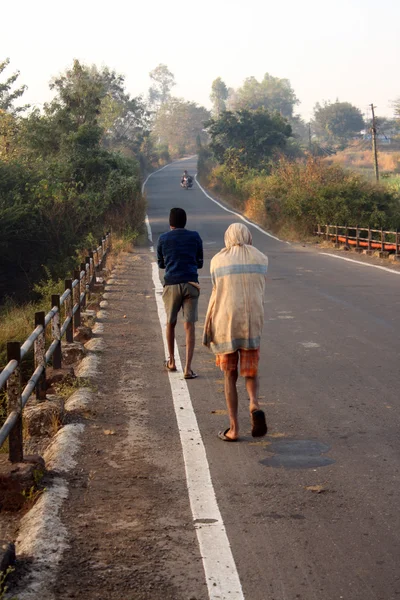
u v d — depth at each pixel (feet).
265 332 40.40
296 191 122.21
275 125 246.27
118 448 21.26
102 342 37.58
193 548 14.74
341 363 32.22
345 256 87.66
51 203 107.96
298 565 13.93
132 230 118.42
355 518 16.05
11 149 146.10
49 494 17.28
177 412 24.94
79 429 22.79
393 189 121.29
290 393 27.40
